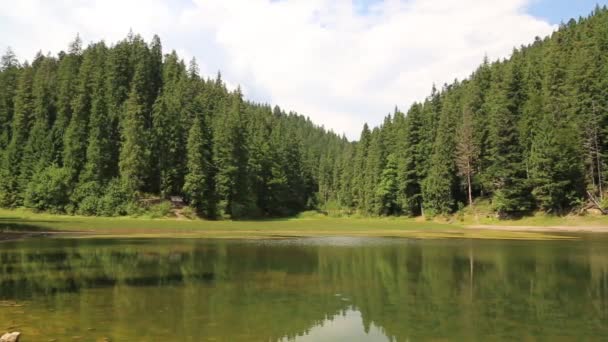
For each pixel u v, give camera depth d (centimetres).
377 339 1106
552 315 1352
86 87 9269
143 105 8394
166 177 8025
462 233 5075
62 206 7550
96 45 11488
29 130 8781
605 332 1166
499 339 1109
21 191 8038
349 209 11688
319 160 16238
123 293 1616
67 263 2377
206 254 2859
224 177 8056
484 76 10388
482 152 7925
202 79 13250
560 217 6347
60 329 1129
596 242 3838
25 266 2261
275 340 1084
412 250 3186
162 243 3572
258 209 9175
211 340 1064
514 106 7762
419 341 1093
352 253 2973
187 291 1670
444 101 10519
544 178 6425
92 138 7962
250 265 2378
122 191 7525
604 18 9794
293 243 3700
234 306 1435
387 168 9356
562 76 7750
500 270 2247
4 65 11488
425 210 8238
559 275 2100
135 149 7706
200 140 7881
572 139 6406
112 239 3916
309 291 1703
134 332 1114
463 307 1452
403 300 1564
